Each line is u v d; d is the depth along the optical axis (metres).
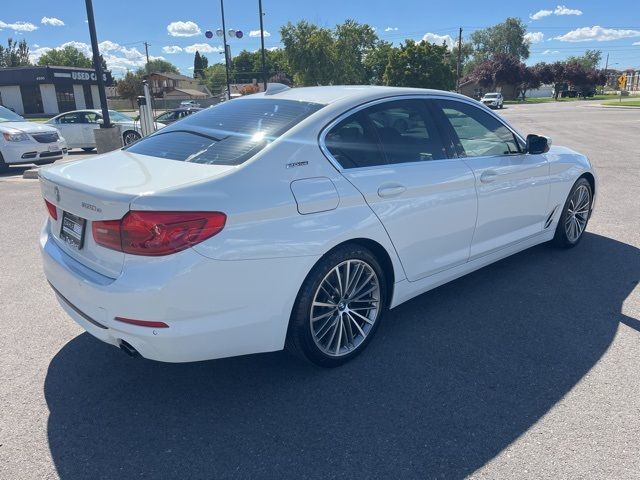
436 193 3.53
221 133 3.20
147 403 2.90
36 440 2.60
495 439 2.57
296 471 2.39
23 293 4.46
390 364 3.25
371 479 2.33
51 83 48.75
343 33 59.97
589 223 6.26
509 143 4.36
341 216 2.98
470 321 3.80
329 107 3.22
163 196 2.46
